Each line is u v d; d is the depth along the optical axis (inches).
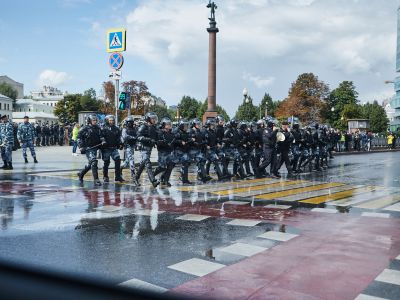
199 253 205.6
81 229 251.8
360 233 247.3
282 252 208.2
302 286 163.2
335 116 3523.6
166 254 203.5
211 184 486.3
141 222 273.3
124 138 476.1
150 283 164.2
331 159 1020.5
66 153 995.3
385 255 203.6
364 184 498.3
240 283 165.9
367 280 169.9
